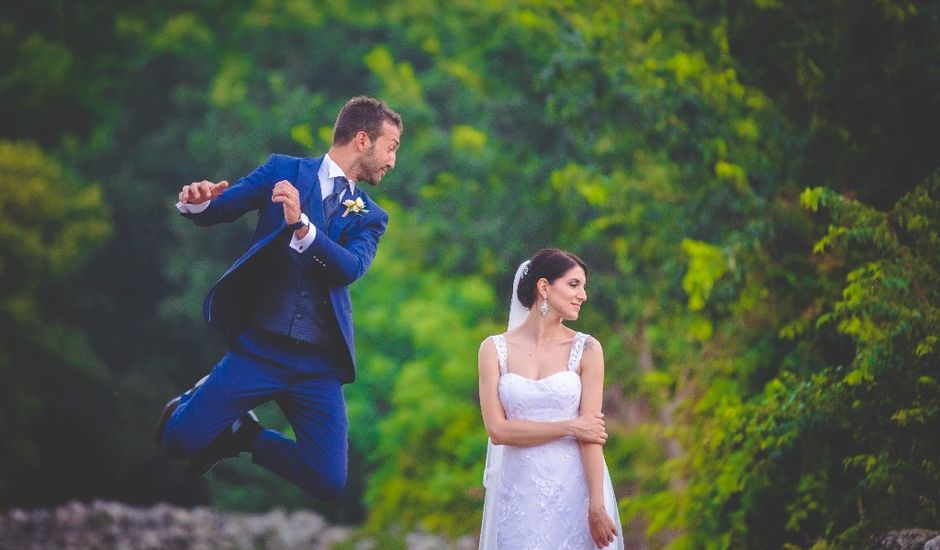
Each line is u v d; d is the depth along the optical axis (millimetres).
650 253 17375
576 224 22359
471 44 24641
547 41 21312
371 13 38062
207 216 7684
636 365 20828
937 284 10039
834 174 12688
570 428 7832
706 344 14648
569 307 8078
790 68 13117
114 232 41344
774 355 12984
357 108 7961
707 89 14492
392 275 30000
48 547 26062
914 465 9758
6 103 41031
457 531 24219
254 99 39344
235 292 7805
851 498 10453
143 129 42844
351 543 26578
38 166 36562
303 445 7902
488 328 27547
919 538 8891
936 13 11742
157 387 39812
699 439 13078
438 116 33344
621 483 20000
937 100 11844
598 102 16094
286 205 7320
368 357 33719
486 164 24938
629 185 16844
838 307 10367
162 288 42438
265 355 7785
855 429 10438
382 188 30266
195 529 28328
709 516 12617
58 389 37344
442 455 25875
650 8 15477
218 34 41312
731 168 13469
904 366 9859
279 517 30219
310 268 7797
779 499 11992
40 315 38281
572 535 7867
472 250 25234
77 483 37594
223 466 38000
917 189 10203
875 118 12195
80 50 42438
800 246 13117
